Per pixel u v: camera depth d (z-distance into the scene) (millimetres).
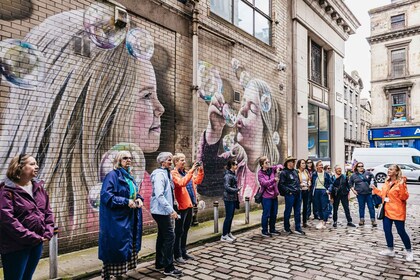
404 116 27062
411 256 5188
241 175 9273
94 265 4613
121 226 3824
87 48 5535
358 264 5000
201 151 7852
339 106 16141
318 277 4418
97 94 5668
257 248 5863
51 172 4977
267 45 10680
